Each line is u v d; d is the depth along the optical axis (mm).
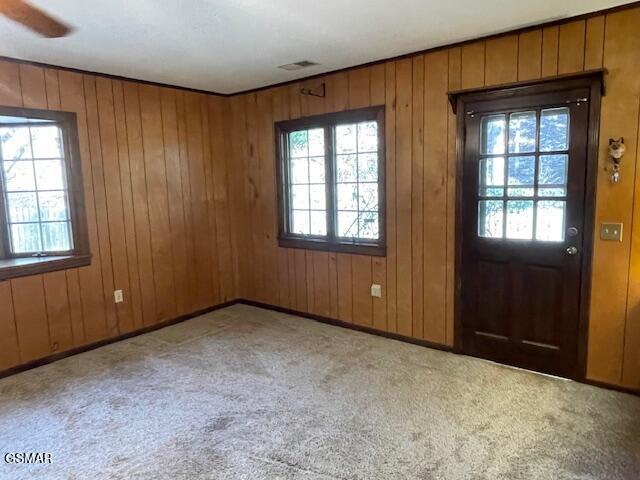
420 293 3789
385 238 3941
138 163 4262
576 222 2986
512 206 3240
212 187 4953
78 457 2361
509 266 3303
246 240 5148
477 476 2141
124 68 3803
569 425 2555
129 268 4238
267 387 3113
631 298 2855
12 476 2211
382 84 3789
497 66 3191
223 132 5023
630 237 2818
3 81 3359
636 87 2711
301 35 3072
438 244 3633
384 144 3836
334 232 4363
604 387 2994
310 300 4633
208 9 2564
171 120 4520
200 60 3619
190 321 4688
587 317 3012
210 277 4996
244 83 4484
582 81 2857
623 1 2617
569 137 2953
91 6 2473
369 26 2941
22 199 3729
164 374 3371
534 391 2969
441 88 3469
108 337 4105
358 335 4129
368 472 2186
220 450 2393
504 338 3383
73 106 3771
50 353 3705
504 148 3221
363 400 2895
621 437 2430
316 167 4441
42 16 2607
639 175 2754
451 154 3477
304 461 2281
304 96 4352
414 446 2385
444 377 3199
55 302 3725
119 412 2818
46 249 3846
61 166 3805
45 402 2969
